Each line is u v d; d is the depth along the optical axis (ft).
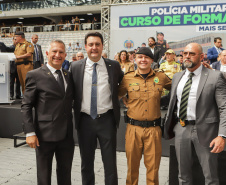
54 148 7.34
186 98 7.13
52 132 7.11
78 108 7.84
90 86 7.80
